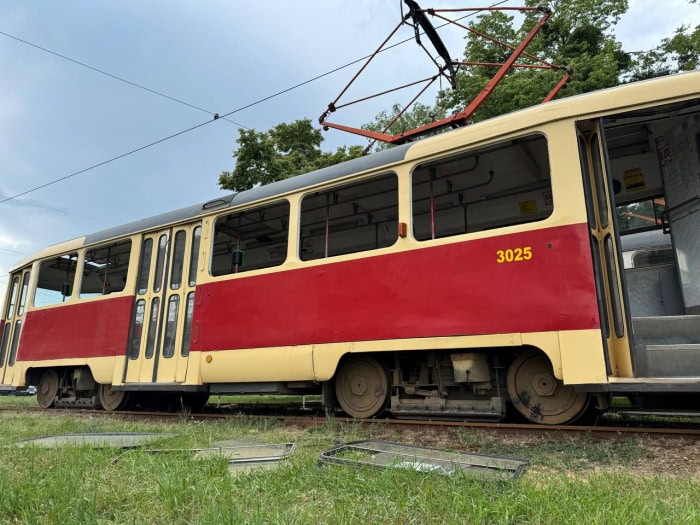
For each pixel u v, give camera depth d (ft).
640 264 26.00
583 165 16.25
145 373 26.45
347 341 19.76
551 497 9.16
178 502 9.41
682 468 12.32
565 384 15.10
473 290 17.22
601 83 48.03
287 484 10.54
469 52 57.00
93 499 9.59
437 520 8.46
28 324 34.30
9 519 8.98
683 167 18.22
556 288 15.72
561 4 56.95
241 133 58.85
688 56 54.75
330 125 31.12
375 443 14.82
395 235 26.53
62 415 27.32
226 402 36.86
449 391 19.17
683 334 15.67
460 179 22.18
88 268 32.63
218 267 31.68
